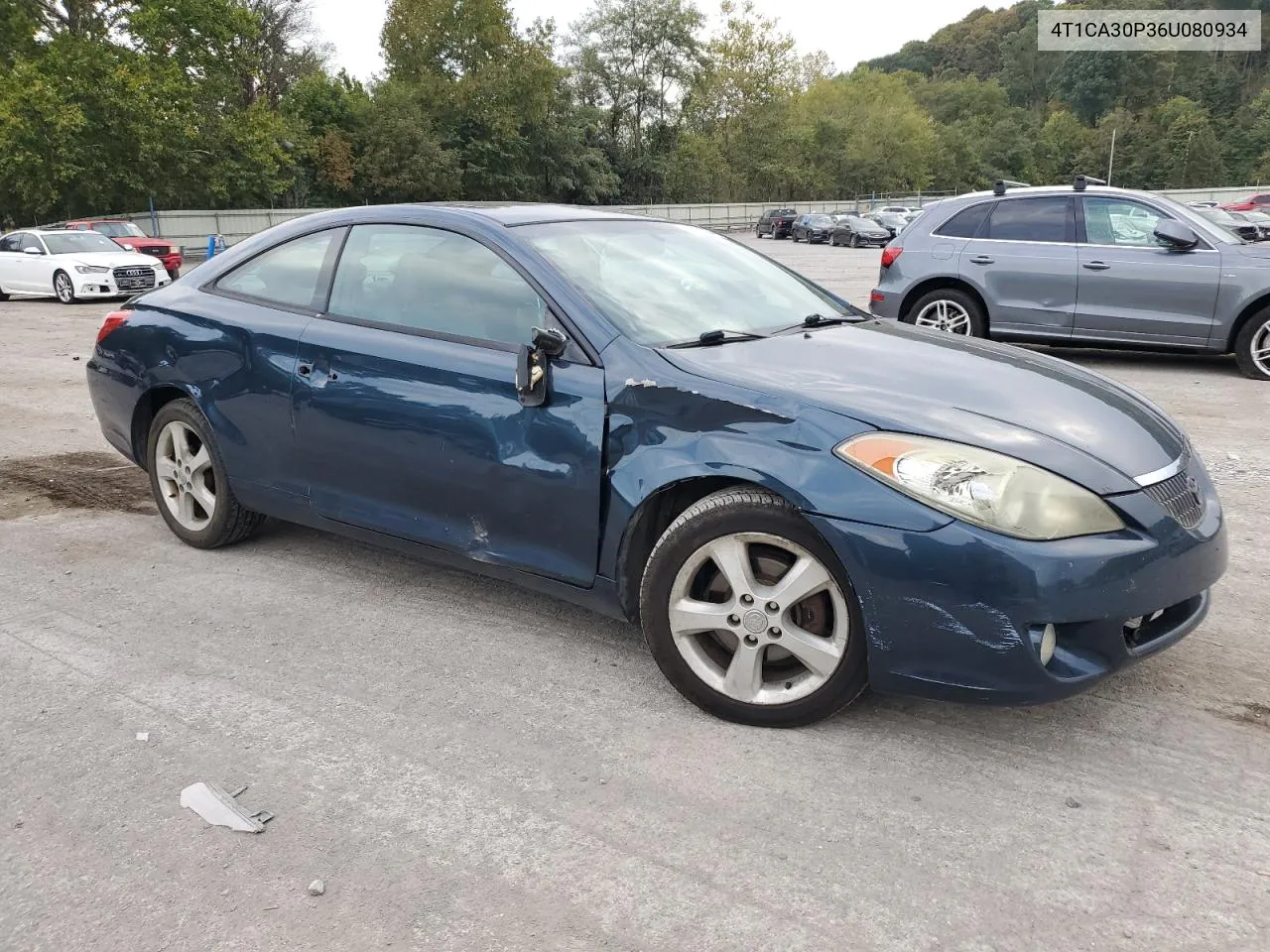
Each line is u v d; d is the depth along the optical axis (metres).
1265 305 8.27
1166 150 109.94
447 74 53.28
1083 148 114.62
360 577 4.14
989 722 2.93
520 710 3.02
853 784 2.60
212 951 2.02
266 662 3.36
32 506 5.17
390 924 2.10
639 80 63.19
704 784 2.61
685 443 2.83
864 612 2.60
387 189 50.06
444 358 3.36
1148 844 2.35
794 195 77.56
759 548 2.80
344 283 3.80
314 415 3.70
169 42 40.00
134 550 4.47
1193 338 8.47
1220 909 2.12
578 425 3.02
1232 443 6.30
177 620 3.71
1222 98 125.62
